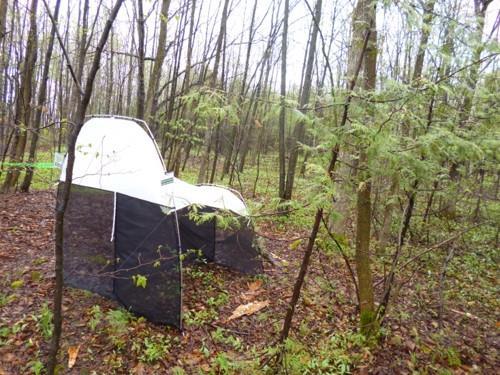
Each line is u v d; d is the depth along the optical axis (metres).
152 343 3.99
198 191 5.66
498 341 4.58
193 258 6.17
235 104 2.99
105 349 3.79
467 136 3.26
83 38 6.89
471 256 7.18
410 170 3.31
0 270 4.97
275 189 13.16
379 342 4.27
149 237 4.37
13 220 6.93
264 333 4.45
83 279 4.74
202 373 3.67
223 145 18.05
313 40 9.34
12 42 10.09
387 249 6.91
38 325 3.92
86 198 4.62
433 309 5.19
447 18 2.84
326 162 3.02
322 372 3.78
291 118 2.68
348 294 5.42
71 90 16.36
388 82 2.70
